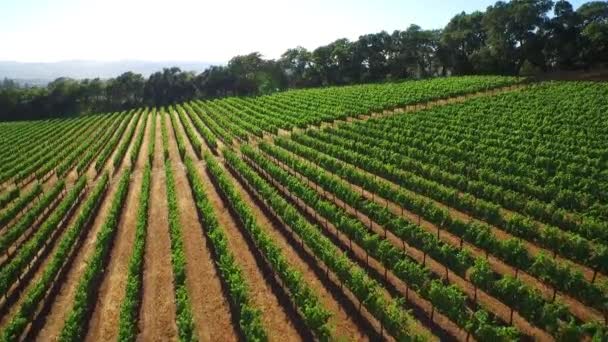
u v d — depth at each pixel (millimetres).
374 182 37688
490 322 22250
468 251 26875
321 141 56062
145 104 140875
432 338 21562
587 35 91812
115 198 39562
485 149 45344
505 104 66062
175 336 22859
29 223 36344
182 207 39594
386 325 21516
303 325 23359
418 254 29094
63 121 108375
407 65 128750
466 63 116062
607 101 61625
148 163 53906
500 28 103125
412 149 46312
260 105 95062
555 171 39219
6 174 53188
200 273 28672
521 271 26406
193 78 144500
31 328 24266
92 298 26453
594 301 21781
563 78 92312
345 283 25094
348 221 30438
